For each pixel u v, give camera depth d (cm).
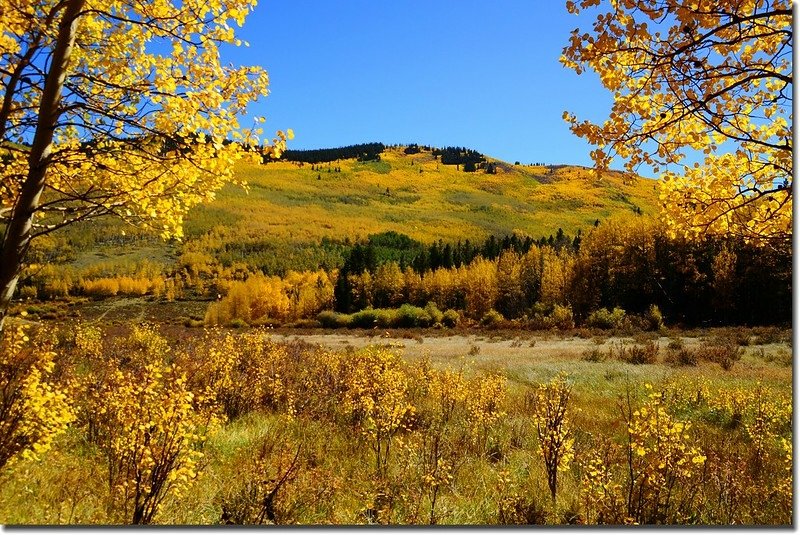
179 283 9800
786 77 373
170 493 445
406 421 792
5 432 408
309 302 7431
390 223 18812
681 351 2112
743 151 457
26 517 389
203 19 436
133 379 455
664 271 4803
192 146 438
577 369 1834
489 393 902
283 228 16262
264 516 437
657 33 415
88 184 512
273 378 1026
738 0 362
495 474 594
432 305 5866
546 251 6694
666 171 495
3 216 440
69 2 409
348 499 508
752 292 4125
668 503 458
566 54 448
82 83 487
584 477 486
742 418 993
